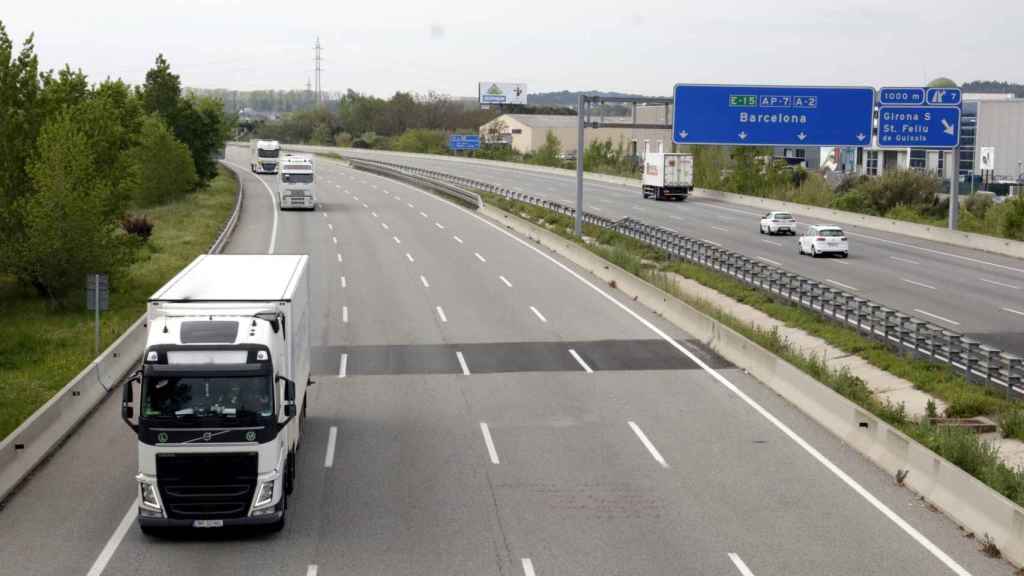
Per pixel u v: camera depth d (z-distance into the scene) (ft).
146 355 50.42
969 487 52.70
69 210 119.85
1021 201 194.59
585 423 73.00
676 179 284.41
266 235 191.93
